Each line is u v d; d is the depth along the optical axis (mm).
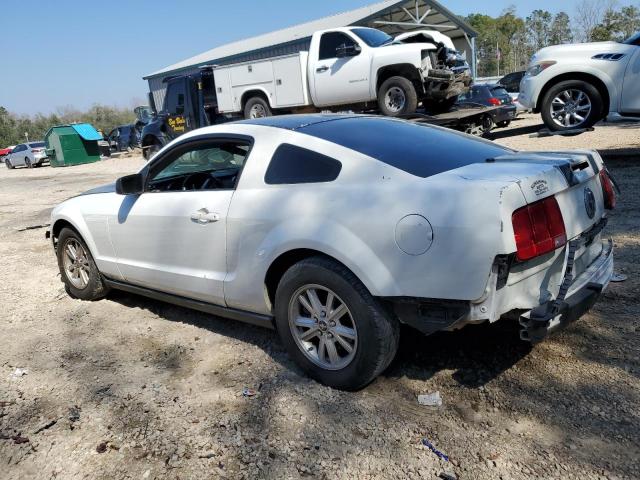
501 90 19688
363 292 2988
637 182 7949
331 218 3086
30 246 7895
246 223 3494
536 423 2814
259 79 12656
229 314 3844
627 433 2688
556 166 2949
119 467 2703
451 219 2699
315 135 3457
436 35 11031
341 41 11367
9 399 3418
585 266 3266
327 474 2559
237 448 2785
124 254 4512
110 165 24344
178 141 4160
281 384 3363
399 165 3105
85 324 4621
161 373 3641
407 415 2961
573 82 8445
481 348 3580
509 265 2693
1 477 2695
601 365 3297
